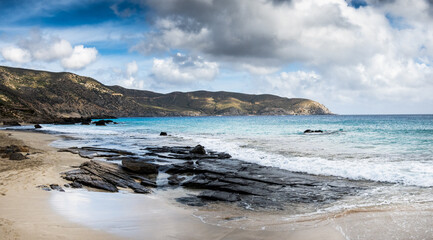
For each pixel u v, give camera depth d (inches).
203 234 230.8
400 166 543.2
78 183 417.4
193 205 346.9
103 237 211.5
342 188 416.5
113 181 450.3
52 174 458.9
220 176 496.7
